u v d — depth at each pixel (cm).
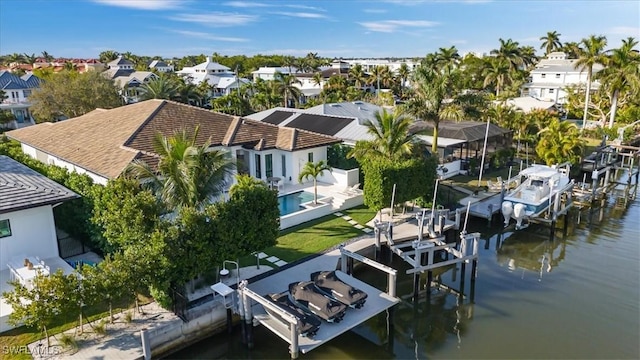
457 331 1811
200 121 3281
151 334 1523
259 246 1836
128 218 1659
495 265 2453
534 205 2783
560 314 1917
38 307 1355
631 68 5166
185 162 1750
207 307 1656
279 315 1540
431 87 3362
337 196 3034
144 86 7094
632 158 4100
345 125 4031
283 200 2975
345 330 1574
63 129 3450
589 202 3453
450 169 3772
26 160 2922
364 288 1867
